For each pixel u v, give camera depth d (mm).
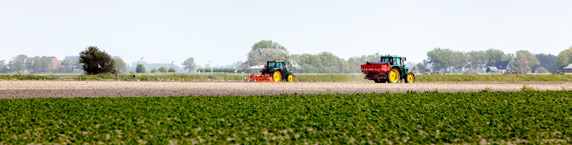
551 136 19609
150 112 24828
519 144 17922
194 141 17797
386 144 17688
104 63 73250
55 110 25297
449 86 49125
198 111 25438
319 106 28312
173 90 39750
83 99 31125
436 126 21562
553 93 40062
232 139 18219
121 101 30047
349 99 32750
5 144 16859
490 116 24938
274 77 57250
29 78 63312
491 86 50688
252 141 17672
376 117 24234
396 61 53344
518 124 22391
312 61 157000
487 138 19062
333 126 21141
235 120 22500
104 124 20750
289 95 35312
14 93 35750
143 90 39562
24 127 20062
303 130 19906
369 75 53344
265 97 33406
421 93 38500
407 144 17734
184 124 21125
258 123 21453
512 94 38562
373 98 33469
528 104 30969
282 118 23156
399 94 37062
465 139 18703
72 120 21766
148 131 19250
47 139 17688
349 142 17625
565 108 28719
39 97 33250
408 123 22328
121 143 17016
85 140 17672
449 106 29219
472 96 36312
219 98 32469
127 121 21625
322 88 42938
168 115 23750
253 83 50594
